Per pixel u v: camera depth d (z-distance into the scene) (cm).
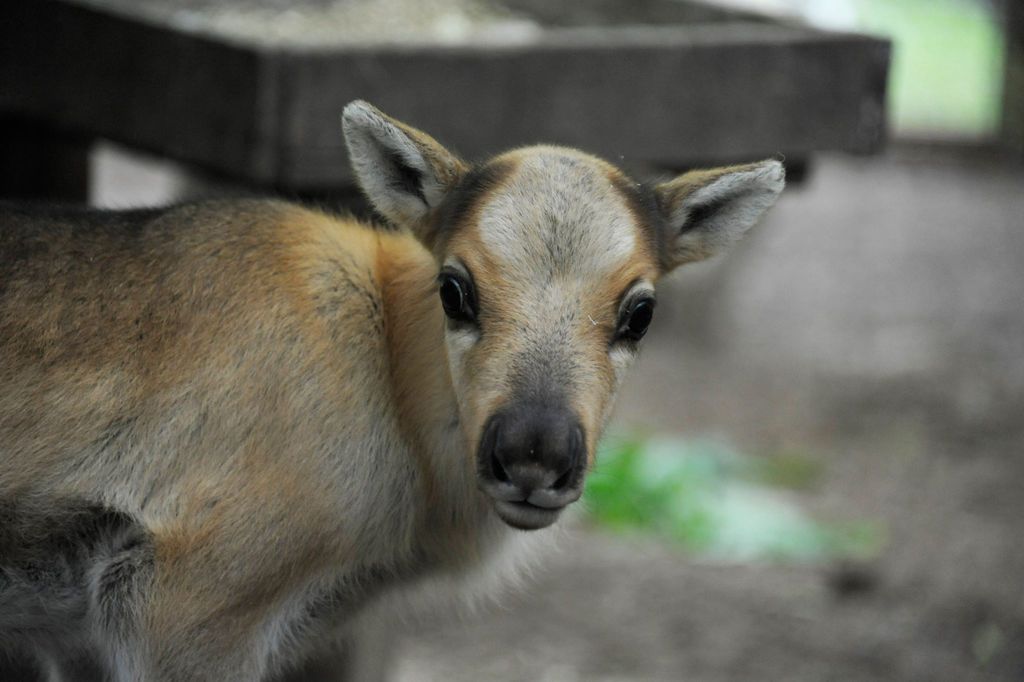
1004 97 3459
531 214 739
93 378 771
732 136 1130
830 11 2569
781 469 1845
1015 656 1337
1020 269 2831
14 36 1123
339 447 786
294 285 800
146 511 761
